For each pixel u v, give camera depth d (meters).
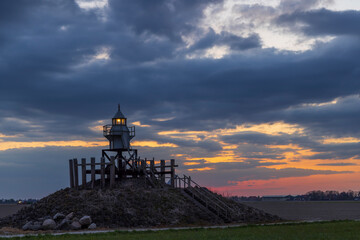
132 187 58.41
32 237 33.31
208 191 62.00
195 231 36.78
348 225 41.59
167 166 65.00
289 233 33.09
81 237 32.78
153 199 53.22
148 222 47.62
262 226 42.09
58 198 53.84
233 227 41.19
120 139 63.16
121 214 48.16
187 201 55.62
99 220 46.75
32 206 54.03
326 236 30.59
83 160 57.75
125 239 30.03
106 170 62.34
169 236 31.77
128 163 63.06
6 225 49.09
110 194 53.03
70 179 59.31
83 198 52.19
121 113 64.31
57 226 44.53
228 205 57.69
